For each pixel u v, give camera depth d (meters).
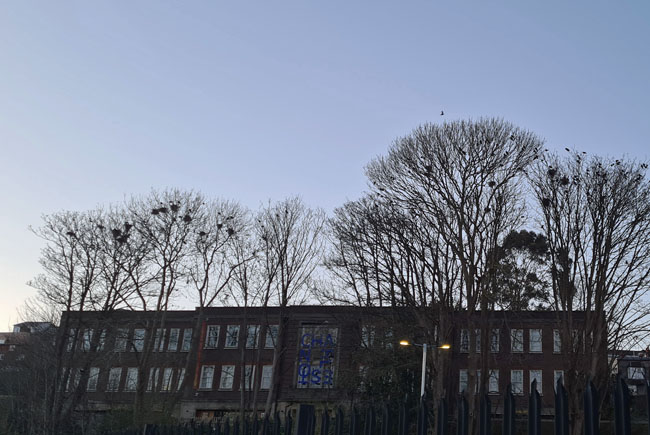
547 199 31.36
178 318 62.47
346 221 38.97
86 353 46.91
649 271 29.55
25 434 45.12
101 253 46.53
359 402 42.12
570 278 30.70
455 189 33.66
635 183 30.56
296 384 54.62
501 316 44.16
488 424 6.29
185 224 48.84
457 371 42.84
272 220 50.84
